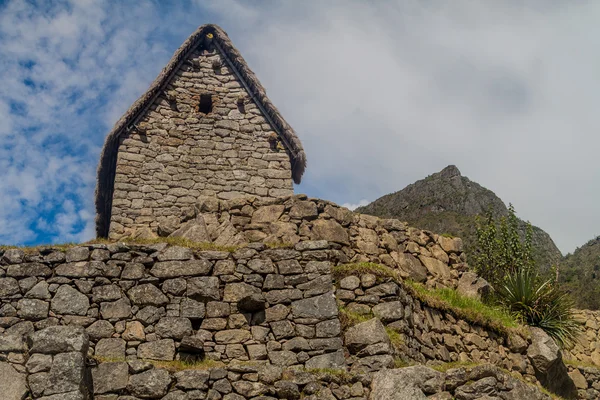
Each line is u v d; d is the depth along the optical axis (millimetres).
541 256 44781
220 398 10469
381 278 13758
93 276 12039
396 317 13133
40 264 12023
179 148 19438
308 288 12523
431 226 51969
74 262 12125
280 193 19469
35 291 11781
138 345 11547
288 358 11820
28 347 9969
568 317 18781
